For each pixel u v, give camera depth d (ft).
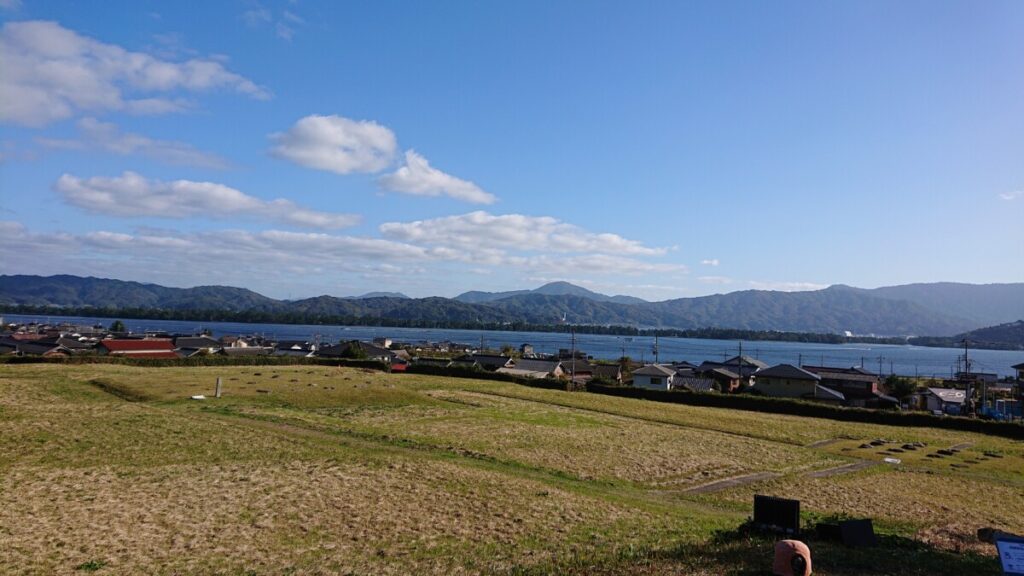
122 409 138.92
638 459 120.26
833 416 210.59
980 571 52.42
